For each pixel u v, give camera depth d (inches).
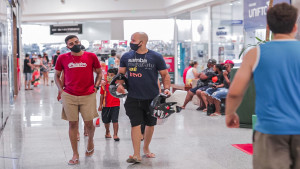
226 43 558.9
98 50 837.8
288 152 96.5
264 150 97.0
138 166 195.9
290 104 96.1
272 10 100.3
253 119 185.6
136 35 194.7
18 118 370.0
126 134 282.4
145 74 195.3
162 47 842.8
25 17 890.7
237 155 216.2
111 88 198.7
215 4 596.1
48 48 1058.7
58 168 194.4
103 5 851.4
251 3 448.1
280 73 96.7
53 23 1029.2
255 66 99.1
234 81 101.3
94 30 1138.7
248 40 472.1
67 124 331.6
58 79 202.1
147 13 827.4
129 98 197.9
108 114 260.4
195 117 365.4
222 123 327.0
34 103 498.9
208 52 617.6
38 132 294.8
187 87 477.1
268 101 97.0
